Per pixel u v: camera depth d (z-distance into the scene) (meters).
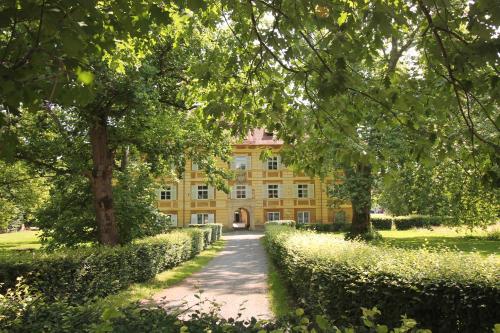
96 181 13.55
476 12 3.23
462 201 19.38
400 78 4.70
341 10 3.90
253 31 5.13
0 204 27.08
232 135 5.85
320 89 3.98
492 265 5.78
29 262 8.84
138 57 9.73
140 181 15.86
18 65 3.12
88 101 3.37
